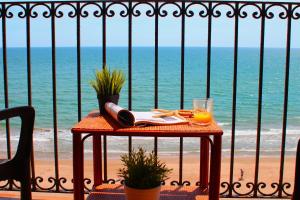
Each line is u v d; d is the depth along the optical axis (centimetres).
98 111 277
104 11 280
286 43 285
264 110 2098
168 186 285
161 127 227
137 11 279
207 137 225
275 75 3653
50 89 2719
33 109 212
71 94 2484
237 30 280
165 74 3509
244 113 1998
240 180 838
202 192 274
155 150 295
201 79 3209
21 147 212
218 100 2358
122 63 4981
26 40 291
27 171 214
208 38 281
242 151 1205
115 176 845
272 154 1178
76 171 231
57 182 313
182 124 236
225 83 3041
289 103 2327
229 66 4206
